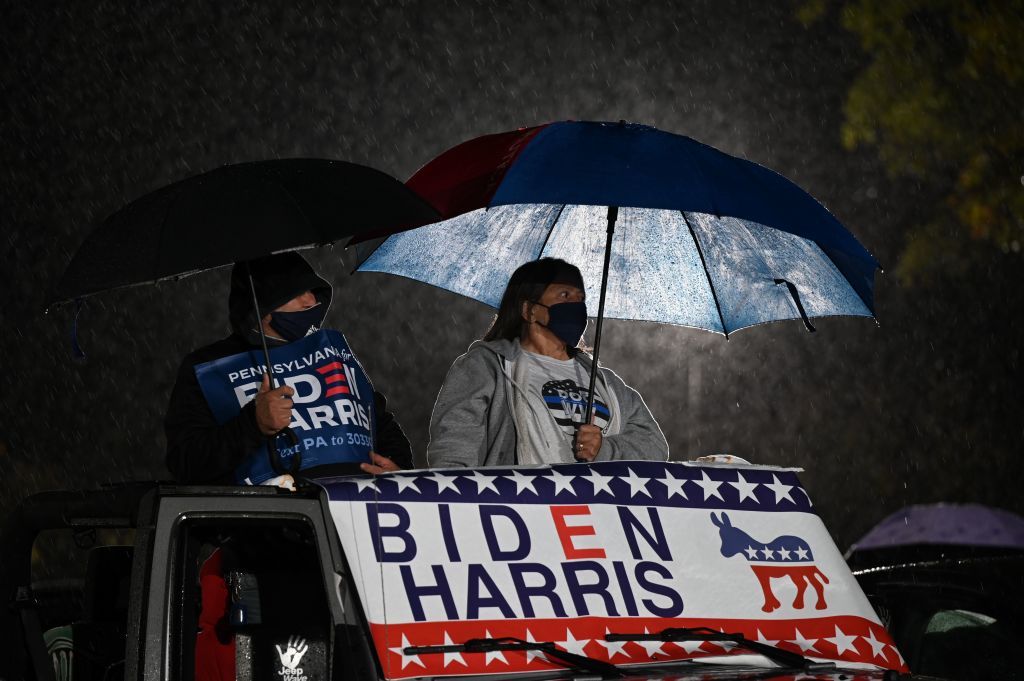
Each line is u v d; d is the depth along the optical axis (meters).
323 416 9.55
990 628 12.35
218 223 9.02
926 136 43.34
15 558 9.77
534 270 11.96
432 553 8.24
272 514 8.07
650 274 12.58
